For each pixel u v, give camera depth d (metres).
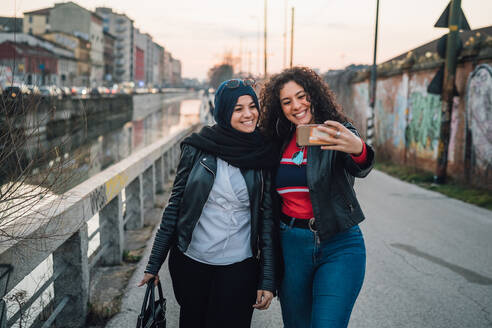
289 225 2.35
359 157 2.07
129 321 3.38
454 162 11.15
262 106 2.49
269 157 2.34
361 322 3.55
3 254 2.11
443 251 5.50
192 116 56.19
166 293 4.14
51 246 2.60
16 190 2.30
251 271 2.40
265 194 2.41
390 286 4.33
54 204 2.86
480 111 9.86
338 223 2.23
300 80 2.39
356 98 21.23
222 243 2.35
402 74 15.20
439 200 8.98
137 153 6.73
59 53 74.94
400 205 8.42
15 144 2.29
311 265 2.32
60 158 2.56
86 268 3.30
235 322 2.37
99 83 92.31
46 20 91.75
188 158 2.37
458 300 4.01
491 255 5.36
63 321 3.23
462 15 10.35
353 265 2.21
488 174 9.61
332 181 2.24
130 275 4.34
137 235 5.81
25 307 2.52
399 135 15.53
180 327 2.51
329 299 2.12
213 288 2.39
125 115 58.62
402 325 3.51
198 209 2.33
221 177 2.33
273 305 3.98
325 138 2.03
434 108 12.57
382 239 6.01
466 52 10.30
